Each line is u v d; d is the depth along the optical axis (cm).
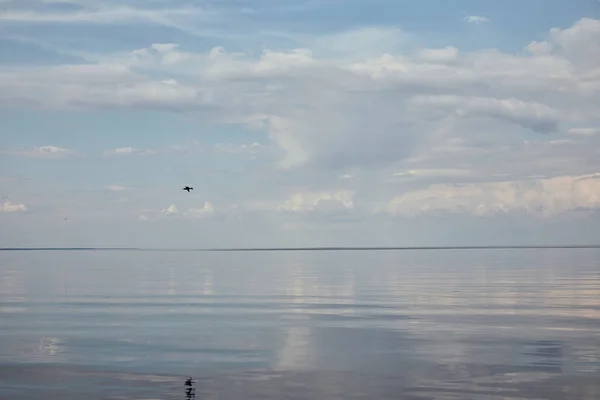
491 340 3094
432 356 2697
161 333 3384
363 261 17062
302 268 12275
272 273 10162
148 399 2036
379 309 4531
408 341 3088
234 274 9875
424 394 2080
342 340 3131
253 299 5362
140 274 9881
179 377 2333
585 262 14912
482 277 8650
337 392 2109
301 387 2178
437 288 6550
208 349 2891
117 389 2161
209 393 2105
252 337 3241
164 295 5775
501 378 2284
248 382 2253
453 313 4247
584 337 3169
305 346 2966
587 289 6284
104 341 3120
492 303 4903
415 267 12481
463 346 2931
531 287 6612
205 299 5356
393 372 2397
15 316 4138
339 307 4678
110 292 6131
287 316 4131
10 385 2223
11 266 13612
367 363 2562
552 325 3612
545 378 2281
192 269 11906
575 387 2155
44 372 2419
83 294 5888
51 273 10262
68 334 3347
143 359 2664
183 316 4134
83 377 2333
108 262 16712
